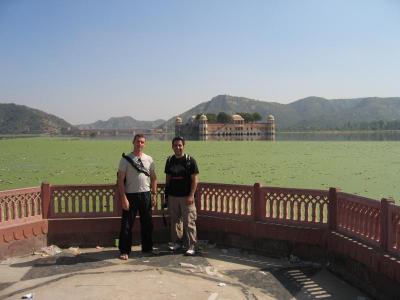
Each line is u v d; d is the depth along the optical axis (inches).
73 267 262.2
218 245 313.6
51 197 309.3
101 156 1769.2
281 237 286.8
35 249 296.8
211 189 319.0
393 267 206.8
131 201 287.6
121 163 286.7
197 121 5723.4
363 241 237.9
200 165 1294.3
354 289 236.4
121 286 228.2
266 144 3346.5
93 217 313.6
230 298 214.4
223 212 314.0
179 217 305.7
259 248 295.4
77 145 3034.0
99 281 235.8
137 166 287.7
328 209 270.8
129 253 292.7
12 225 283.4
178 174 294.8
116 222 313.3
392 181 837.2
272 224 290.5
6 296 213.8
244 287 231.0
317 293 229.0
